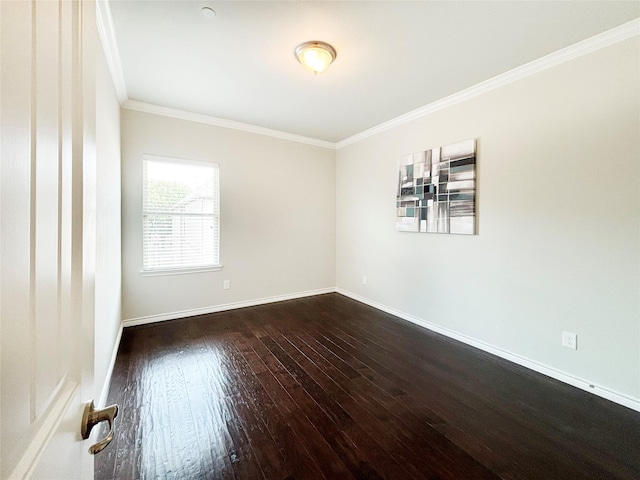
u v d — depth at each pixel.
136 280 3.35
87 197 0.65
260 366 2.46
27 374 0.38
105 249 2.07
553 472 1.44
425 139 3.34
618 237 1.99
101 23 1.86
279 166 4.34
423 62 2.40
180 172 3.62
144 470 1.43
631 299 1.94
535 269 2.41
